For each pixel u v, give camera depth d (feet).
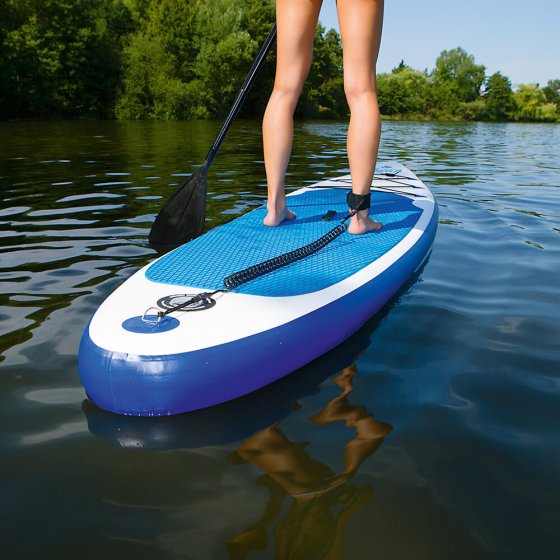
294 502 3.29
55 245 8.78
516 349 5.37
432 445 3.86
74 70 79.25
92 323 4.61
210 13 93.81
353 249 6.68
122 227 10.04
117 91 81.00
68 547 2.95
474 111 224.33
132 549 2.93
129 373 4.18
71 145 29.27
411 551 2.93
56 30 77.71
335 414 4.28
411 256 6.99
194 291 5.16
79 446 3.85
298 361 4.93
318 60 133.08
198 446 3.88
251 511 3.21
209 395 4.38
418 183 10.93
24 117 75.20
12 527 3.09
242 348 4.49
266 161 7.14
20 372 4.79
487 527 3.11
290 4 6.47
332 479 3.50
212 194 13.76
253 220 7.70
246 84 7.86
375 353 5.28
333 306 5.25
